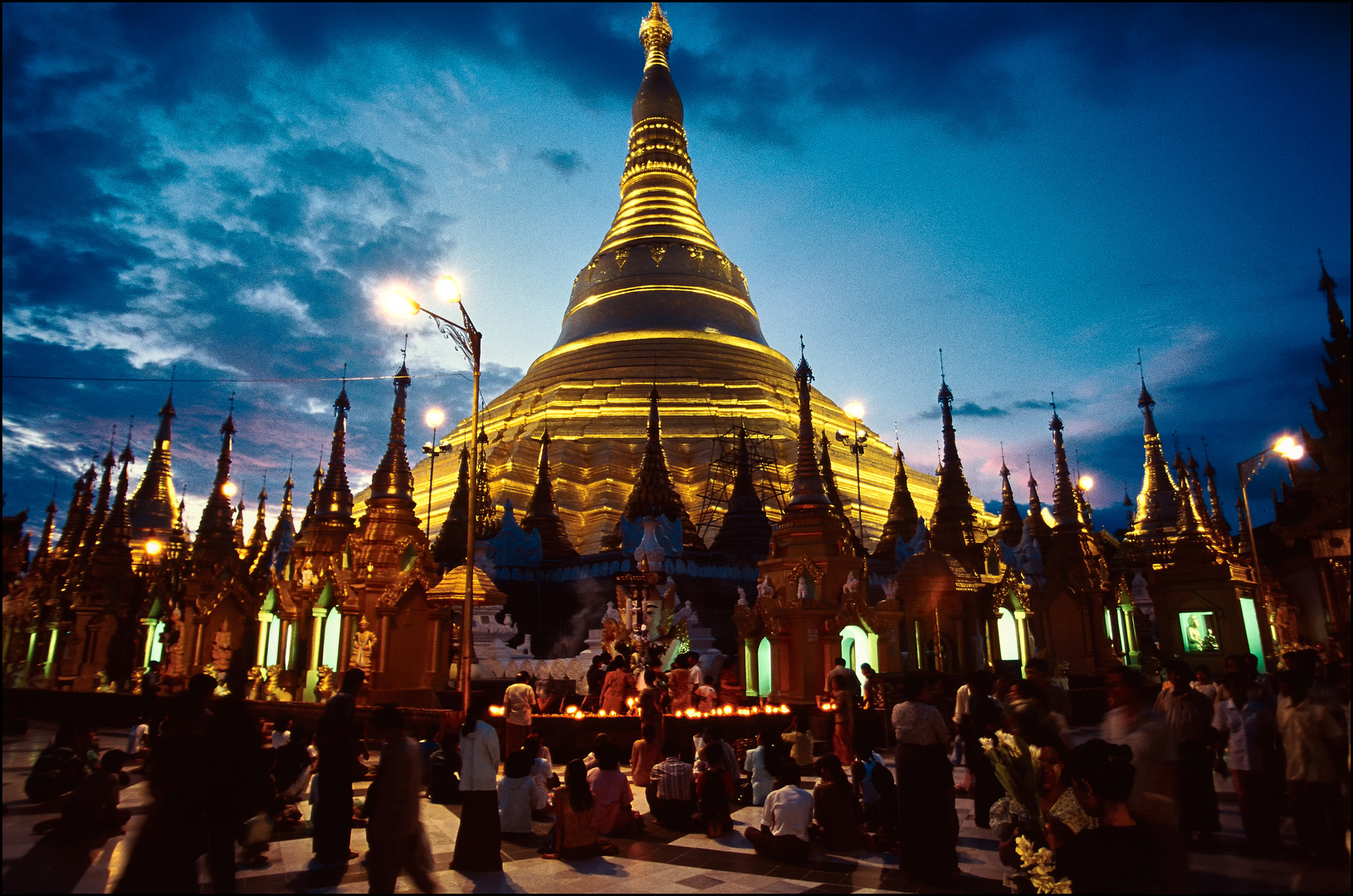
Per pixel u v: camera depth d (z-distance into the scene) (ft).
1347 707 28.17
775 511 214.28
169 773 32.32
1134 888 27.17
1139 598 138.10
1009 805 39.24
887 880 40.22
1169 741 29.68
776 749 66.74
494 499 215.10
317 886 40.27
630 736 74.90
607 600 142.82
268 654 130.82
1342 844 27.50
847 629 107.45
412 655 106.52
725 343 280.31
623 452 235.61
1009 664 125.18
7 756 28.27
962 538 146.41
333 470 140.46
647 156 329.93
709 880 40.55
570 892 38.91
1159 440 189.57
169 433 203.41
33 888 30.35
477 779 43.04
